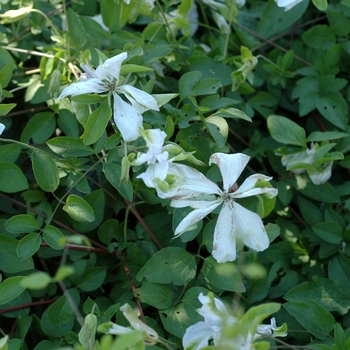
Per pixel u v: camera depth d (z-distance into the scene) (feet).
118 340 0.84
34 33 1.64
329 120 1.65
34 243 1.20
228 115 1.44
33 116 1.53
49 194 1.49
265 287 1.39
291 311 1.26
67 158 1.35
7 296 1.14
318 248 1.55
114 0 1.48
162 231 1.45
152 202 1.40
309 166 1.50
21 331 1.28
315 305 1.25
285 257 1.51
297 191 1.64
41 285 0.80
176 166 1.09
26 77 1.63
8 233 1.39
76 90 1.12
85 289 1.36
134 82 1.43
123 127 1.14
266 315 0.90
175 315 1.21
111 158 1.21
